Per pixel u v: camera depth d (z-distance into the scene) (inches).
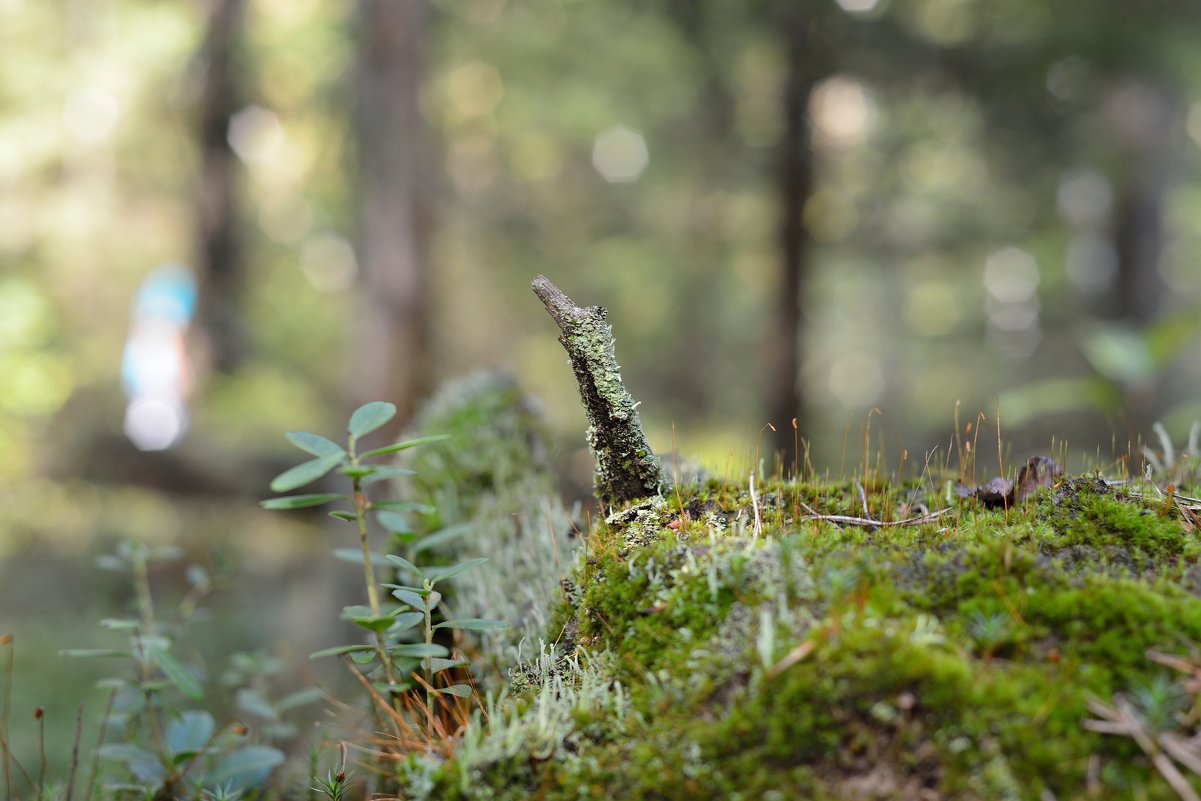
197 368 484.1
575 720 48.6
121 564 97.0
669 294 665.0
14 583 295.4
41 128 520.7
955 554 53.3
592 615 57.9
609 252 650.8
